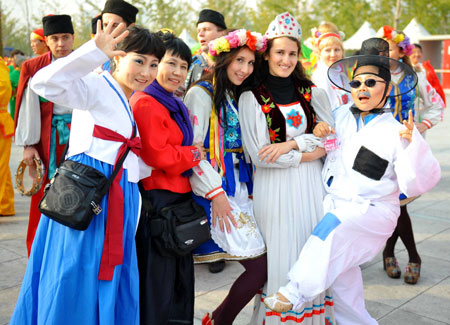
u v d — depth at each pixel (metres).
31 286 2.32
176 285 2.71
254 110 2.71
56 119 3.84
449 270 4.11
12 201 5.76
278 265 2.69
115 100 2.32
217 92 2.72
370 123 2.71
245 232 2.67
